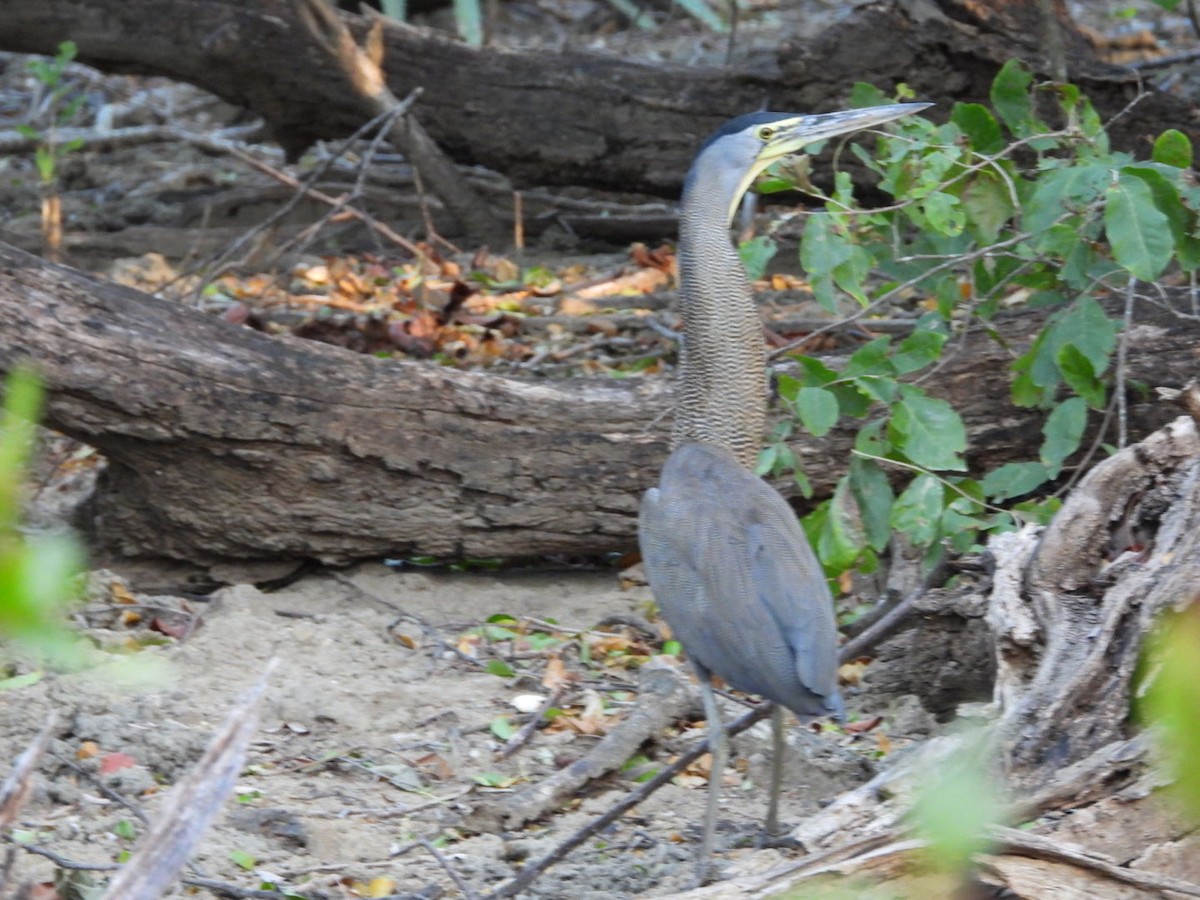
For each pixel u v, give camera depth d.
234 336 11.12
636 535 11.43
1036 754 6.59
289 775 8.77
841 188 9.93
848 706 9.77
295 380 11.03
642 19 28.59
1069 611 7.21
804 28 29.02
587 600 11.43
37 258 10.94
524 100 18.45
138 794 8.32
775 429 9.88
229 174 22.80
